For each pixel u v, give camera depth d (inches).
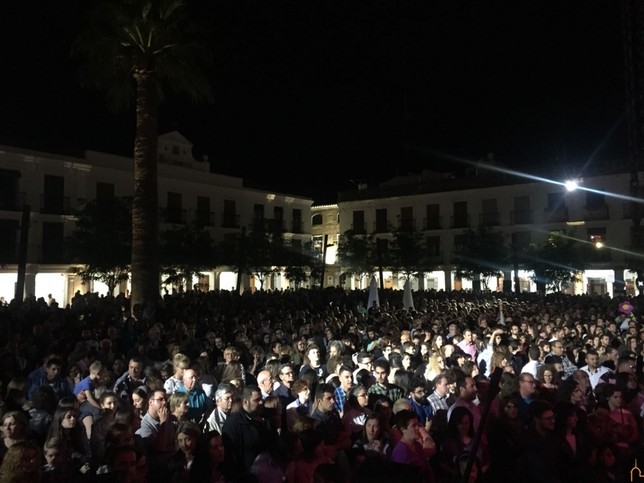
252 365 390.9
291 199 2075.5
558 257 1572.3
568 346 430.9
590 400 296.4
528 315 683.4
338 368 325.4
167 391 290.4
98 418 244.5
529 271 1649.9
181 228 1466.5
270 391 282.4
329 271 2135.8
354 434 254.5
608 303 899.4
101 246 1202.6
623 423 248.8
